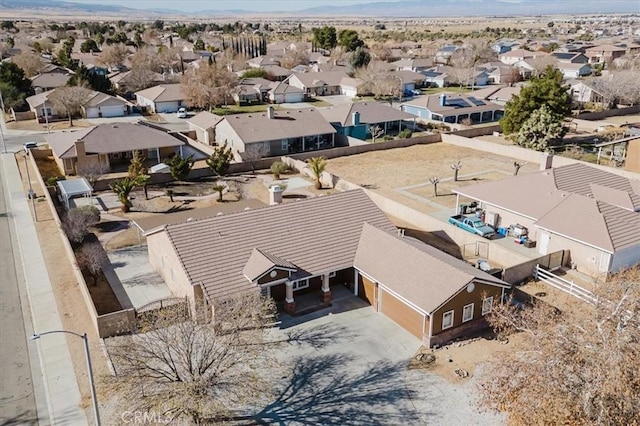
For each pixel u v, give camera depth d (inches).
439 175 2235.5
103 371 964.0
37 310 1176.2
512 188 1658.5
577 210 1439.5
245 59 5738.2
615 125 3014.3
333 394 922.7
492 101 3526.1
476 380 952.9
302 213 1316.4
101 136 2282.2
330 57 5930.1
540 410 634.8
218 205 1752.0
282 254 1207.6
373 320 1151.6
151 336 920.9
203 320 1054.4
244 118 2583.7
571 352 660.1
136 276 1347.2
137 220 1568.7
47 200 1866.4
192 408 770.2
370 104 3014.3
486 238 1572.3
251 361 900.0
